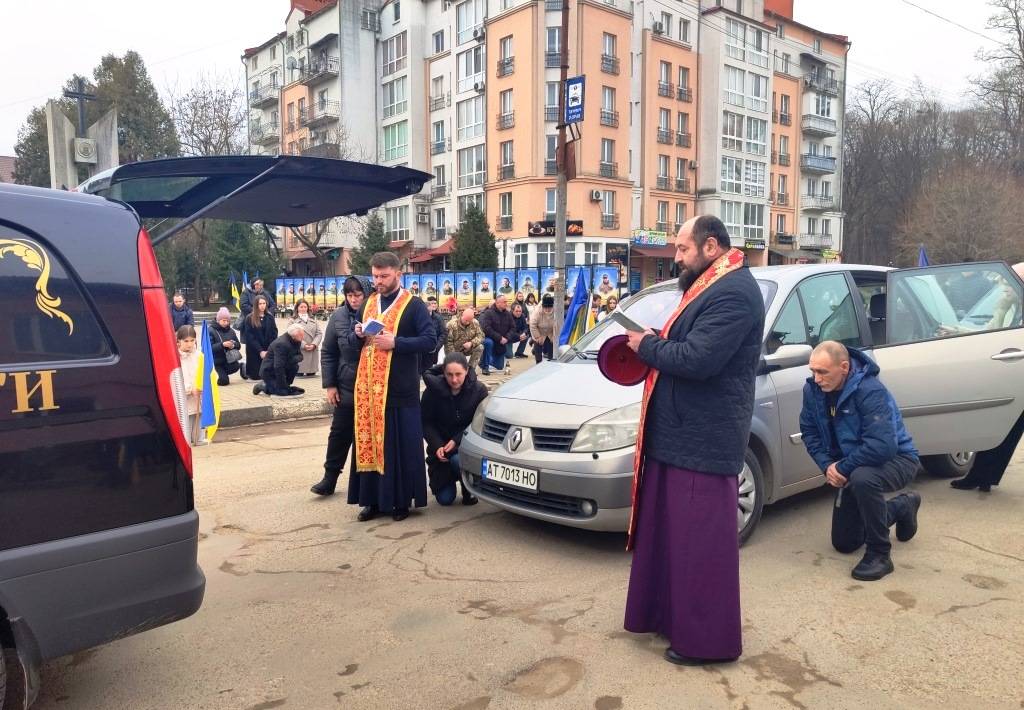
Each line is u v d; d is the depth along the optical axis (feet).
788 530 15.69
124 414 8.13
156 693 9.58
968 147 174.40
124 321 8.22
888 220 203.51
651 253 136.36
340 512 17.26
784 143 170.50
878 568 13.04
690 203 149.28
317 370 42.32
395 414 16.11
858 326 16.88
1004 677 9.71
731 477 9.87
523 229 129.80
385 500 16.14
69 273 7.93
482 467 15.03
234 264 140.36
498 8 131.54
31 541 7.54
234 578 13.37
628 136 132.67
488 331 45.29
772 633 11.02
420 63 151.74
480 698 9.34
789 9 178.81
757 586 12.75
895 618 11.48
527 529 15.93
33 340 7.63
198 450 24.72
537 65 126.00
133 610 8.18
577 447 13.57
